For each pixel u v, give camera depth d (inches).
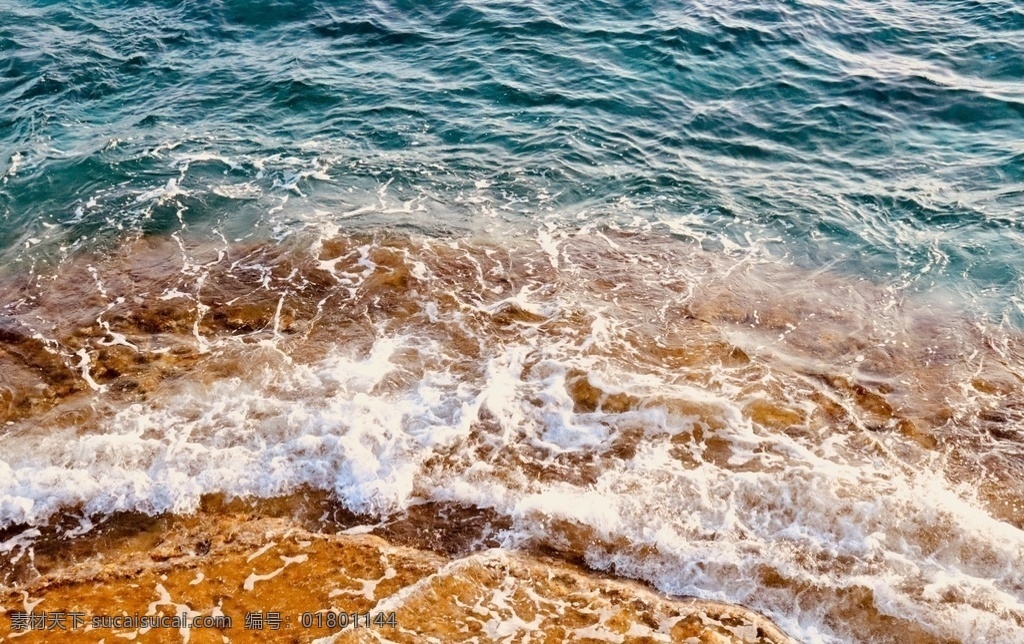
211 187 495.2
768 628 248.8
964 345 377.4
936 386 350.6
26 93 605.3
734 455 307.9
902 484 295.7
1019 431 325.7
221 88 617.9
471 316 383.6
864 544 273.3
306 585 257.1
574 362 353.4
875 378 354.6
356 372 345.1
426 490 293.3
